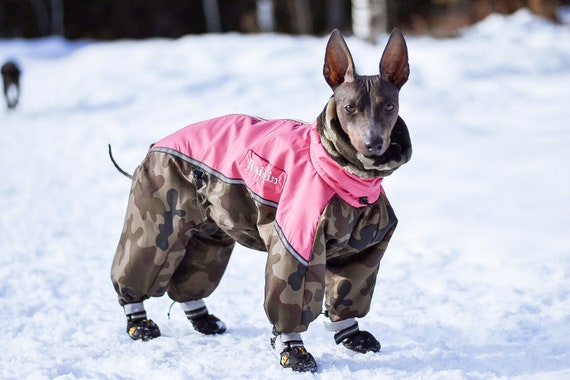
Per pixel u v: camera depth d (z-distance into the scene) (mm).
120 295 4891
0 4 37125
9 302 5793
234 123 4598
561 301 5250
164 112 15461
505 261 6262
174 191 4641
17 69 17672
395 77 4020
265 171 4211
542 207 7781
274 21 33938
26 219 8547
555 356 4332
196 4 36312
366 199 4082
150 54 21141
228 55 20188
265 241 4254
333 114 3975
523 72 17156
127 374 4277
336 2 31281
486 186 8781
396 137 3988
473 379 4055
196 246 4910
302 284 4031
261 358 4469
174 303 5520
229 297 5805
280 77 17562
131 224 4758
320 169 4043
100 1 36500
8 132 15008
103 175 10859
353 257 4340
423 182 9180
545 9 25688
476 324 4922
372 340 4520
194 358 4508
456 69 17109
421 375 4148
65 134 14336
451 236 7070
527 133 11656
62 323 5270
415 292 5680
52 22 36656
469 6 27859
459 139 11469
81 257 7059
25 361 4547
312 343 4777
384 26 21391
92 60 21672
